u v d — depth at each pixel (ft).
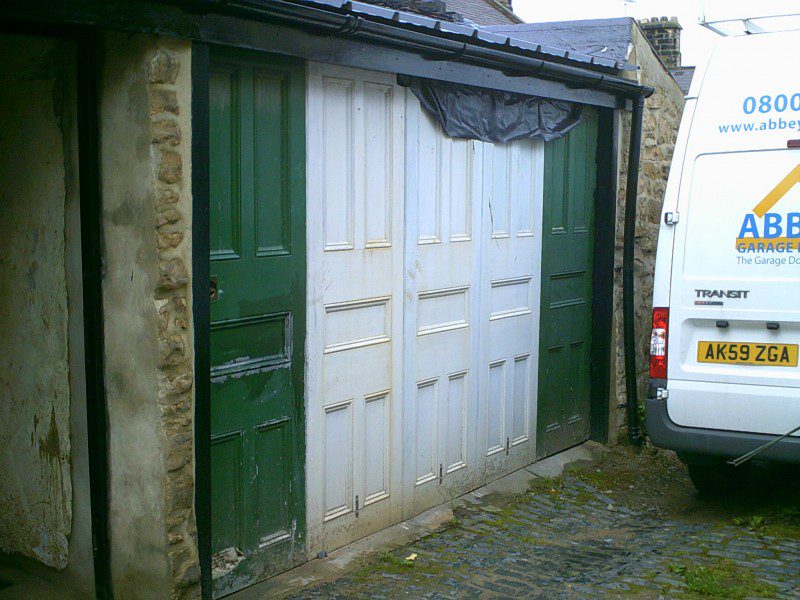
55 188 12.64
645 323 24.45
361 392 15.97
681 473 21.89
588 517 18.45
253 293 13.69
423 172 17.02
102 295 12.43
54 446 13.28
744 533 17.13
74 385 12.85
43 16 10.36
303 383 14.75
